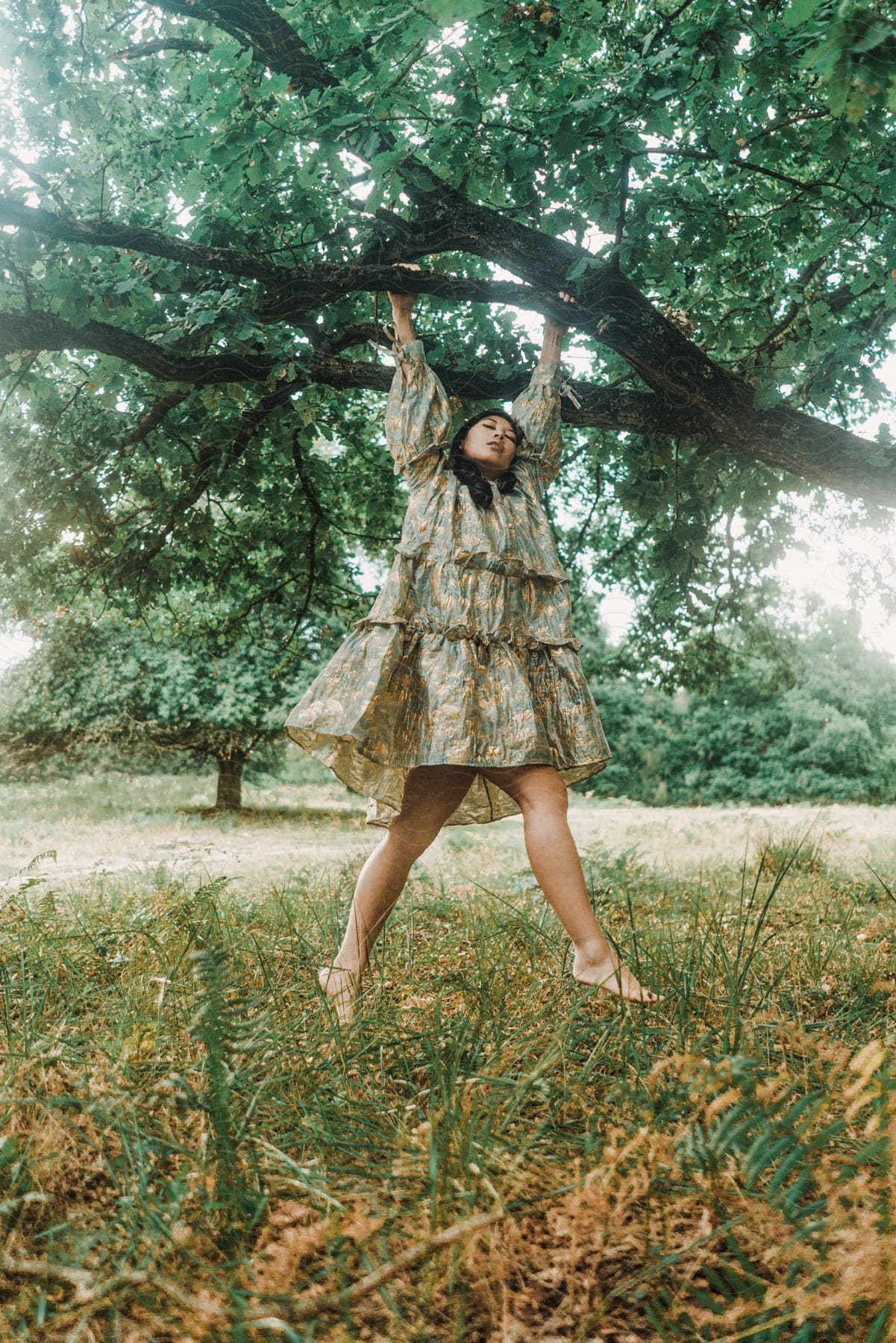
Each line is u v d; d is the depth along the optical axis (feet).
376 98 13.24
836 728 112.06
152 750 79.71
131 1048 6.75
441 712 9.34
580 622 43.73
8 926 12.01
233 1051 6.03
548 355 11.76
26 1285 4.55
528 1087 6.40
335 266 17.38
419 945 13.07
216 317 16.78
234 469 25.21
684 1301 4.60
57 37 17.56
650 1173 4.95
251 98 13.67
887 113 14.19
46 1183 5.47
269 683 72.79
